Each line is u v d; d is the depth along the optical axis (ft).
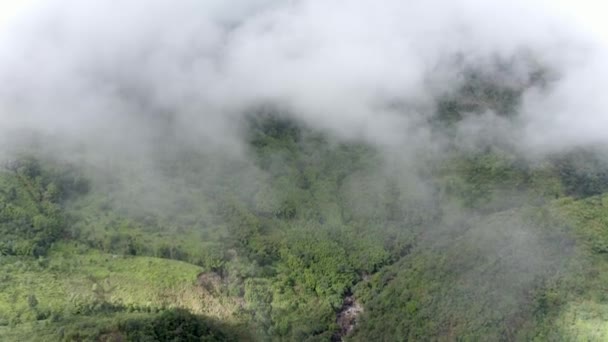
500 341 542.98
